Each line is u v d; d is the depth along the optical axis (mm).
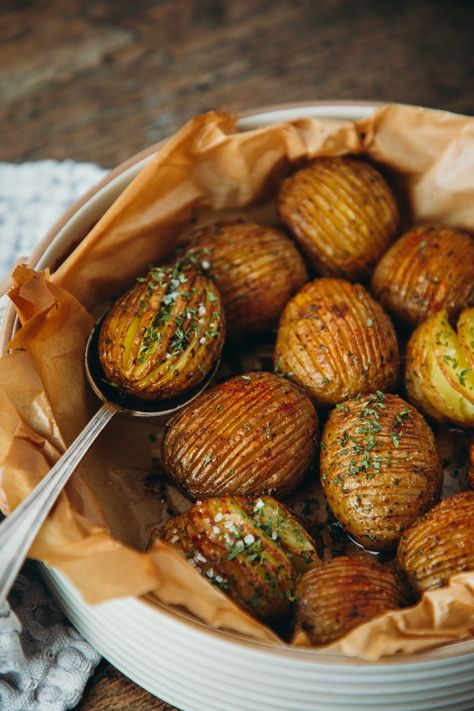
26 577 468
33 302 457
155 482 482
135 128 701
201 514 436
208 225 532
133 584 388
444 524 436
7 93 719
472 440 491
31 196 624
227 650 394
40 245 496
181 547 432
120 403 483
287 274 518
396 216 535
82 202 507
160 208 513
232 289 510
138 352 469
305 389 491
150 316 474
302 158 539
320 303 498
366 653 390
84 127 701
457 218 545
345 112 543
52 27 760
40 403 440
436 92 714
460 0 773
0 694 434
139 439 493
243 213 549
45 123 703
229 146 514
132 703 453
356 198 523
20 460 420
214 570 425
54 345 473
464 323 491
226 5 775
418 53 740
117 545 392
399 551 445
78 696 444
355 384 485
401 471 453
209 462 460
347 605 414
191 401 496
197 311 480
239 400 468
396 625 392
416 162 538
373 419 464
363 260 527
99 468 474
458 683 412
